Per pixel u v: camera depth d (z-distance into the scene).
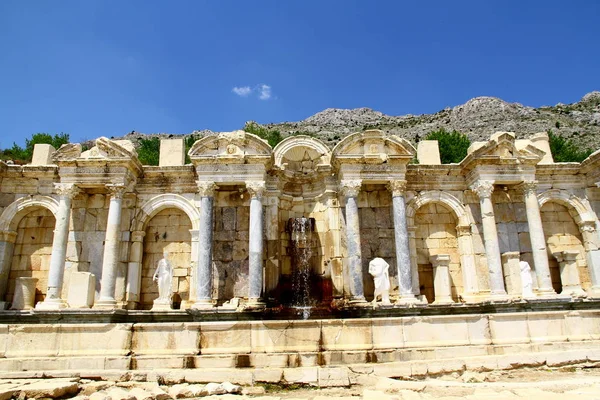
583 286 24.44
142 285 23.48
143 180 24.03
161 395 10.42
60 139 52.09
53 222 24.22
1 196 23.59
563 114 97.94
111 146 22.23
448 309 21.14
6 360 12.72
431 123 104.44
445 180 24.73
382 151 23.33
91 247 22.95
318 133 94.12
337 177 24.39
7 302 22.91
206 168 22.67
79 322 19.62
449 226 25.08
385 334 13.58
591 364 13.01
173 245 24.05
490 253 22.47
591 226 24.64
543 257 22.62
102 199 23.66
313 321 13.42
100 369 12.59
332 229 23.80
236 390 11.12
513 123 91.62
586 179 25.25
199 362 12.74
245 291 23.03
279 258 23.66
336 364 12.77
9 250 23.47
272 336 13.27
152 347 13.16
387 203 24.55
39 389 10.38
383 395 9.98
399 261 22.14
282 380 11.77
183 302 22.83
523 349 13.95
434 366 12.39
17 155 48.75
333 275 23.25
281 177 24.70
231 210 24.14
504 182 23.56
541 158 23.47
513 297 21.45
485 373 12.32
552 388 10.56
